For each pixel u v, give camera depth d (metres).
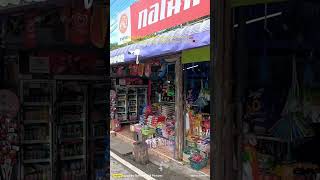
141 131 12.95
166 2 9.57
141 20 11.62
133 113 17.92
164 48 9.48
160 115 12.96
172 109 12.21
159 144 11.86
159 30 10.09
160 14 9.97
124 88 17.77
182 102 10.23
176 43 8.77
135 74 15.26
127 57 12.88
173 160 10.20
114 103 17.61
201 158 9.27
